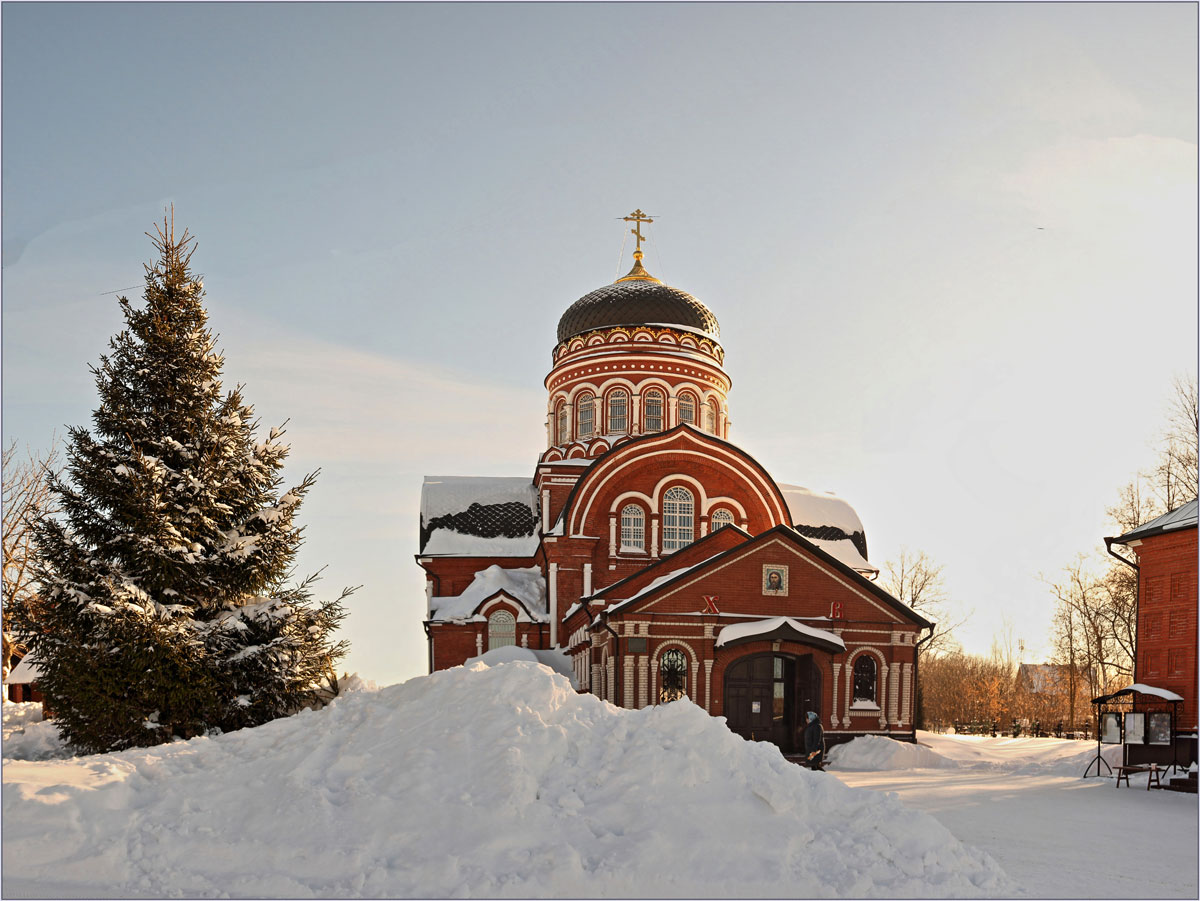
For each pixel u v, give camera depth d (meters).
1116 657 47.19
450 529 41.75
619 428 42.22
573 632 36.12
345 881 9.80
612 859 9.98
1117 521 42.38
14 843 10.48
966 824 15.23
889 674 30.83
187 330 22.05
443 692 13.50
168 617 19.22
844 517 43.72
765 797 11.09
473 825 10.44
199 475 20.83
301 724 14.45
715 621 29.88
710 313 45.00
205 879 9.99
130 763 13.03
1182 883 10.98
